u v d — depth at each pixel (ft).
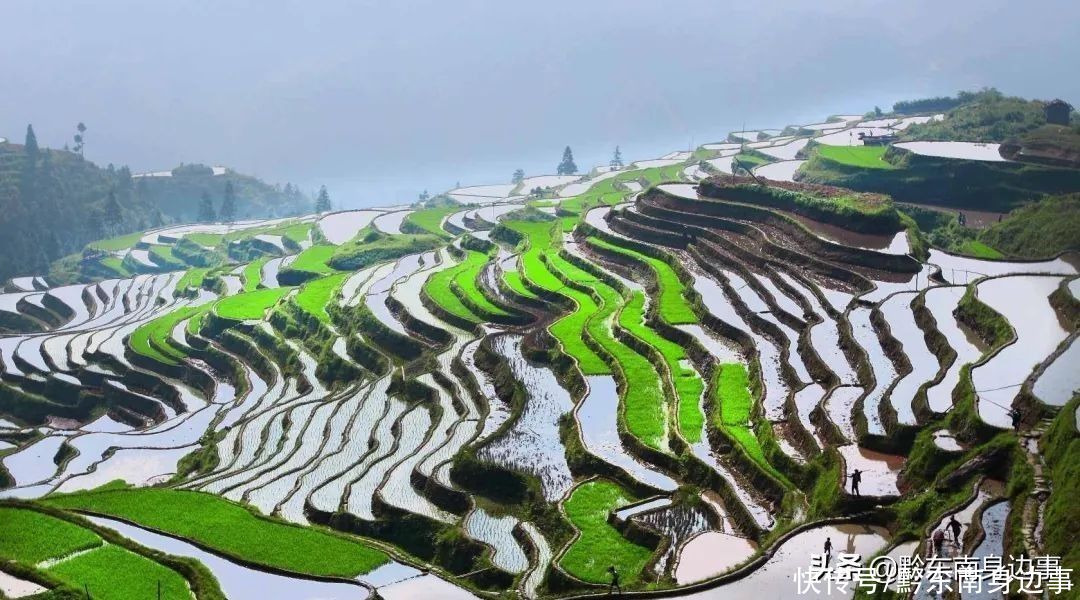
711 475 221.46
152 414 390.01
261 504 249.55
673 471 231.71
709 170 650.43
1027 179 447.01
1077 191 433.48
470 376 314.96
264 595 190.39
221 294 541.75
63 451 336.70
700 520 208.74
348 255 540.11
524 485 236.02
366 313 401.90
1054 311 265.54
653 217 425.69
